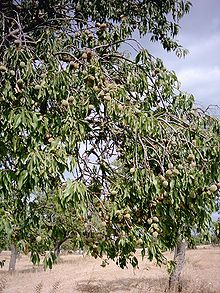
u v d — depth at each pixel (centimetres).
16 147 272
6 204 283
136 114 319
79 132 293
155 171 340
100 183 339
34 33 436
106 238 335
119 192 317
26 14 459
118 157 370
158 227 330
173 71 411
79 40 427
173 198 302
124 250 312
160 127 335
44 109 308
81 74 326
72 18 434
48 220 334
